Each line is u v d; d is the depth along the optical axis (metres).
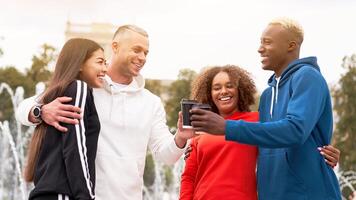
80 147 3.96
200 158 4.87
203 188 4.75
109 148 4.54
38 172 4.02
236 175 4.66
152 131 4.83
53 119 4.02
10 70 42.22
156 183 29.59
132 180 4.56
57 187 3.90
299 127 4.13
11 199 22.75
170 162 4.75
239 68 4.98
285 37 4.55
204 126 4.12
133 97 4.74
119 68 4.76
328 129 4.46
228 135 4.09
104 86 4.65
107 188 4.46
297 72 4.41
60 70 4.32
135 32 4.77
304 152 4.36
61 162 3.98
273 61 4.60
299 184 4.32
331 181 4.39
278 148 4.38
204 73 5.04
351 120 40.03
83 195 3.89
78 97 4.09
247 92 4.95
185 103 4.31
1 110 39.66
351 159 37.25
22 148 22.38
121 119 4.62
